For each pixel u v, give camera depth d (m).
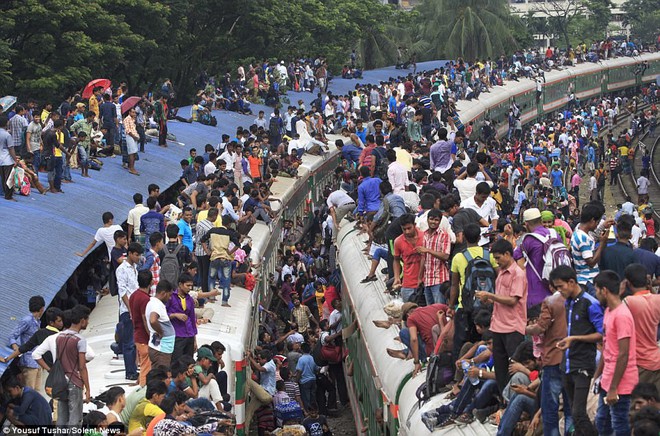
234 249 20.36
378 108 48.03
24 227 19.81
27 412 13.00
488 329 12.46
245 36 57.41
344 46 68.75
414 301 16.12
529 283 13.39
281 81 49.88
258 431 20.11
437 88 40.16
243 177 28.78
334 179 41.50
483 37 81.06
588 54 92.12
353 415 21.17
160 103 32.25
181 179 28.78
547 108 76.69
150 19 45.94
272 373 20.58
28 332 14.83
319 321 26.67
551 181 45.12
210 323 18.41
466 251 13.50
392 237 17.72
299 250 30.55
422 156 26.53
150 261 17.30
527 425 11.22
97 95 29.30
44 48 38.47
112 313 19.52
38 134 24.27
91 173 26.14
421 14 86.25
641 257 13.76
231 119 41.81
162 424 12.36
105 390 15.21
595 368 10.59
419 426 12.29
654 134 77.00
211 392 15.57
